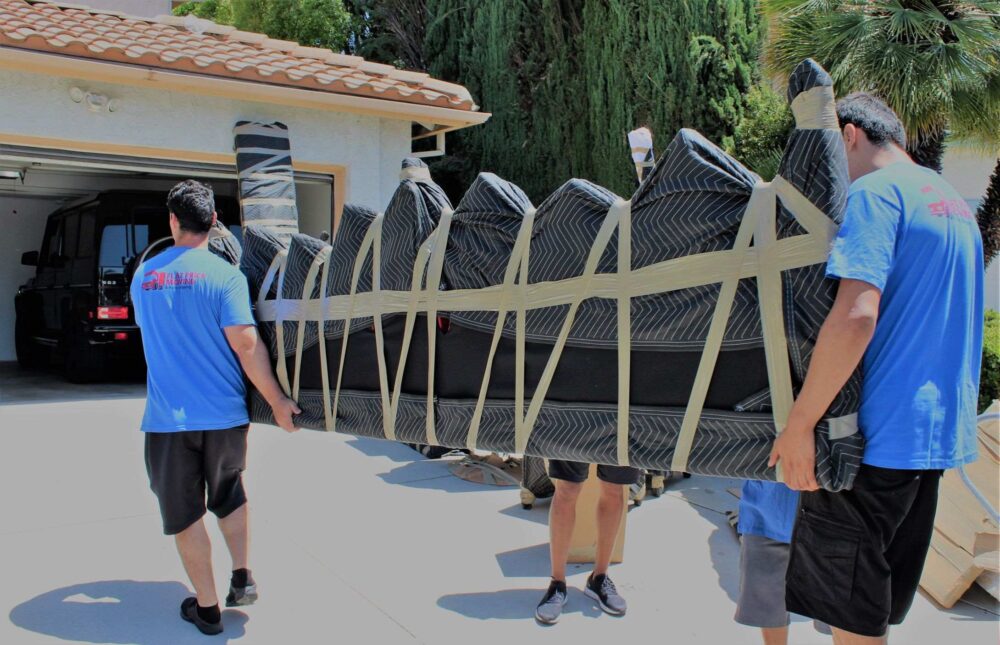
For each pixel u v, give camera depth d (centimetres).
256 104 825
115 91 750
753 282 209
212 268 325
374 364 300
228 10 1764
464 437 268
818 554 212
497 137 1245
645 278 226
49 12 854
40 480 537
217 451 329
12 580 383
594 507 420
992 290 1032
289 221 796
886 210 198
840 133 205
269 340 343
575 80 1127
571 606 367
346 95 820
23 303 1138
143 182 1159
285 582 387
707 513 500
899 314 201
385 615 355
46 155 745
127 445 630
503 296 258
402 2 1412
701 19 959
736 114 949
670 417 221
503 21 1209
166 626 340
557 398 245
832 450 196
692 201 219
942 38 650
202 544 330
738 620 286
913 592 216
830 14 652
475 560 418
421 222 287
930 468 199
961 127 661
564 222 246
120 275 924
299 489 532
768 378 205
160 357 320
